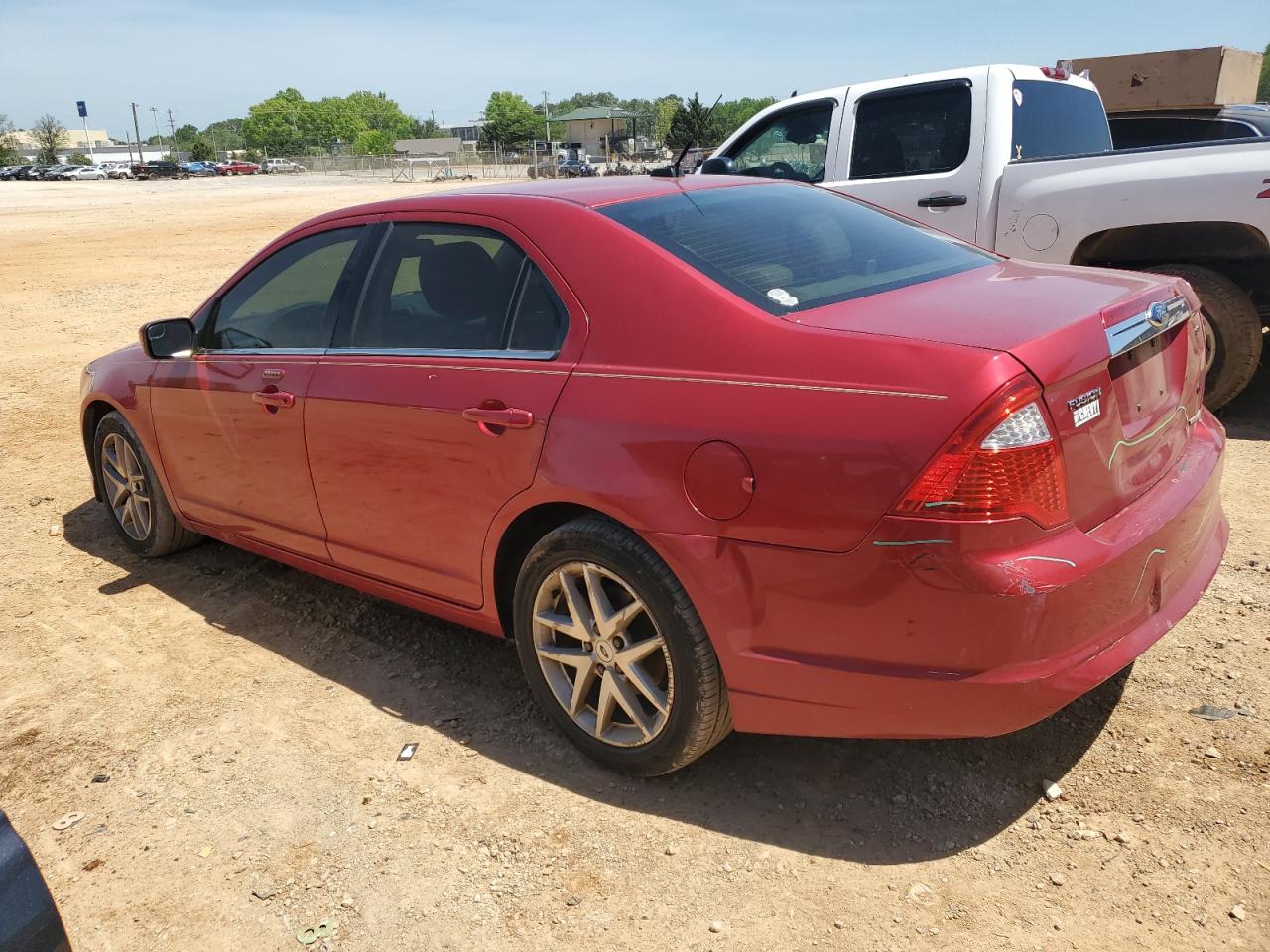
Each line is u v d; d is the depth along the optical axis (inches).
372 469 133.5
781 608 97.7
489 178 2610.7
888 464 90.0
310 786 121.0
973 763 116.5
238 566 188.7
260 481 154.1
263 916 101.4
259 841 112.0
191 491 171.2
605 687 115.4
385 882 104.9
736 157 297.7
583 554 111.0
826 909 97.1
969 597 88.7
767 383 98.2
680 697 107.5
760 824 109.6
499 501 118.0
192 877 107.3
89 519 218.2
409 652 152.8
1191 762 112.9
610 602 114.0
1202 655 134.0
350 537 142.2
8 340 415.8
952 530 88.1
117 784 123.8
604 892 101.5
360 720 134.9
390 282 137.5
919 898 97.5
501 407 116.5
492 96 5255.9
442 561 129.8
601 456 107.0
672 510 102.0
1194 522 108.5
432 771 122.7
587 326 113.2
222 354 159.8
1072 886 97.4
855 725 98.0
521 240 122.7
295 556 156.6
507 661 148.4
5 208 1470.2
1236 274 227.0
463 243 129.6
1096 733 119.3
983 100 245.8
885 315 102.2
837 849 105.0
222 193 1856.5
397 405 128.0
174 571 188.1
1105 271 125.4
